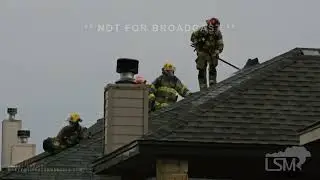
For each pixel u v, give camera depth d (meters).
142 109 66.38
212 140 56.03
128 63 67.62
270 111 60.56
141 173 63.38
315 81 64.75
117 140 65.69
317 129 49.22
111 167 61.34
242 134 57.41
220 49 87.69
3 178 80.75
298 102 61.75
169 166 56.25
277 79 64.81
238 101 61.59
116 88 66.50
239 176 58.81
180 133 56.94
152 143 55.34
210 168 58.53
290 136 57.44
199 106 61.06
